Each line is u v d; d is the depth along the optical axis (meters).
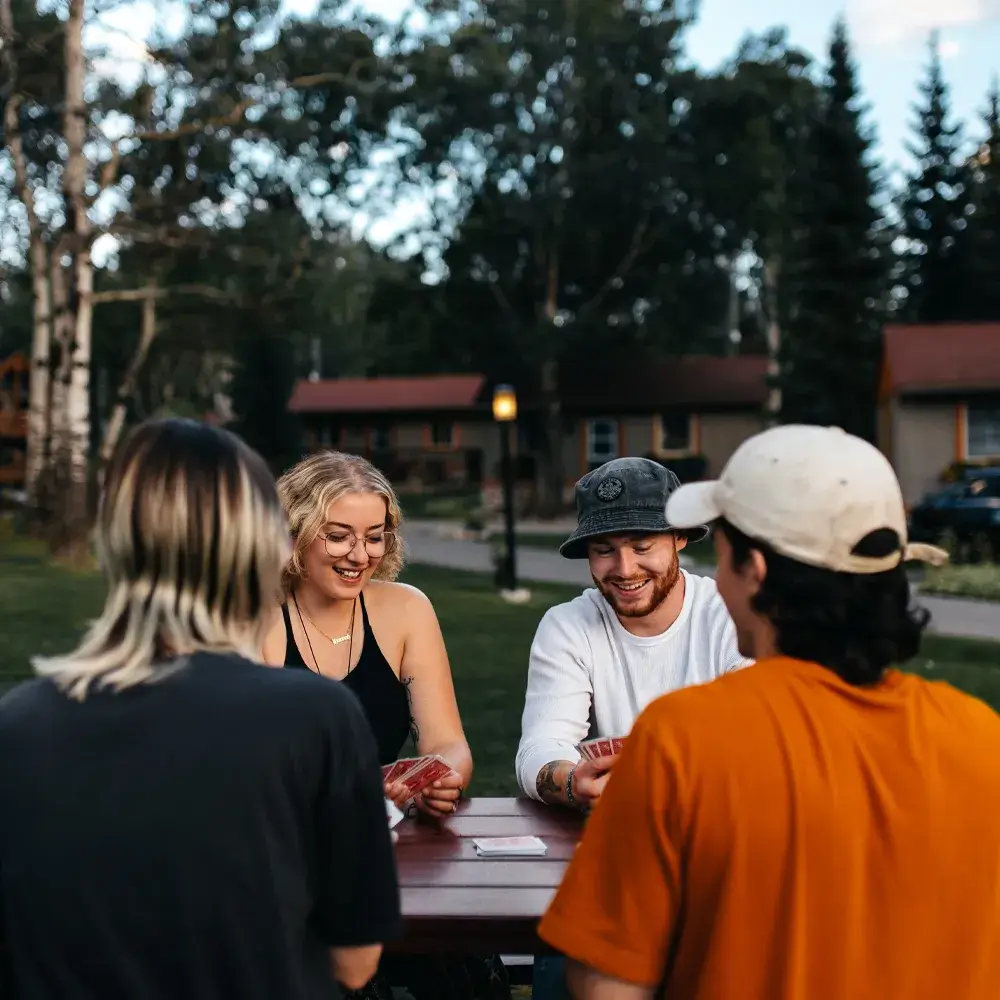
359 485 2.96
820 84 32.41
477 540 28.34
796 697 1.51
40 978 1.41
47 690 1.49
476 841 2.42
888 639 1.53
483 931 2.04
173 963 1.40
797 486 1.54
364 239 35.25
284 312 25.03
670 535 2.85
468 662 9.71
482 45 25.30
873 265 27.97
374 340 61.81
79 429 20.12
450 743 2.99
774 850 1.45
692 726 1.50
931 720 1.52
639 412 36.12
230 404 46.62
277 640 3.03
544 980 2.29
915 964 1.44
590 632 3.00
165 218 21.86
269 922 1.43
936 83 44.91
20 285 27.77
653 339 34.88
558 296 35.50
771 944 1.45
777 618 1.55
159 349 30.39
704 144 32.25
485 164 32.56
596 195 31.70
